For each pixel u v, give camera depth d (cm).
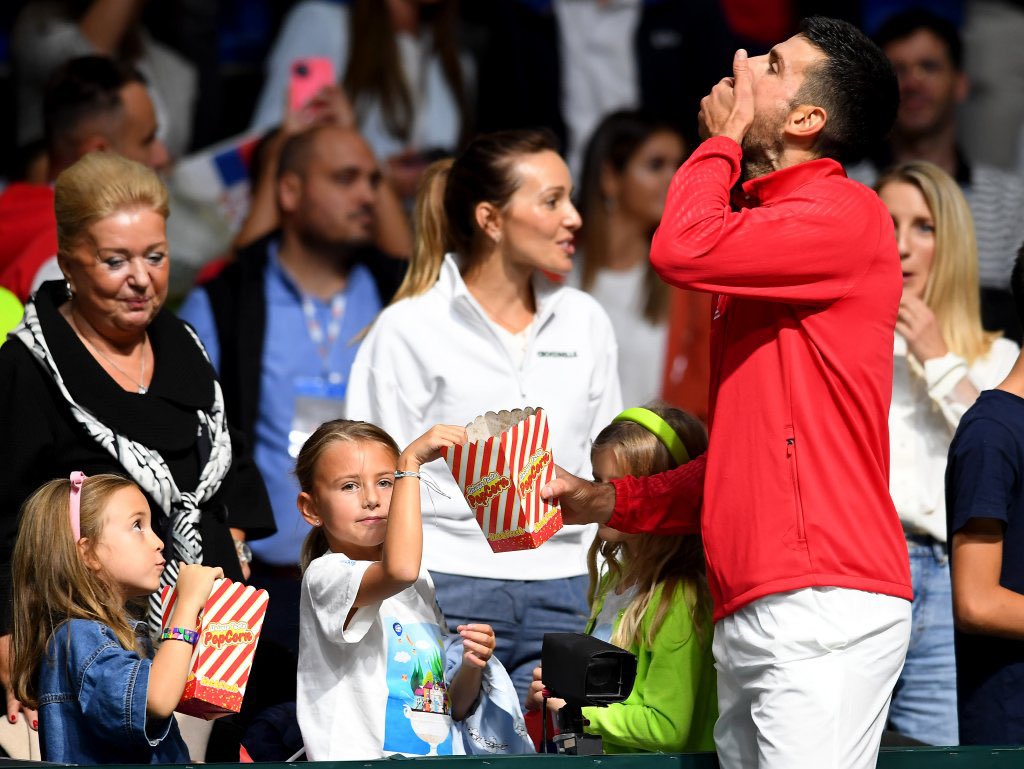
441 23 2481
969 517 1162
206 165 2230
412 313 1505
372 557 1204
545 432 1103
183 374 1338
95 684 1071
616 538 1259
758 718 1041
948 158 2411
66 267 1289
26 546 1126
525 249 1486
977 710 1192
